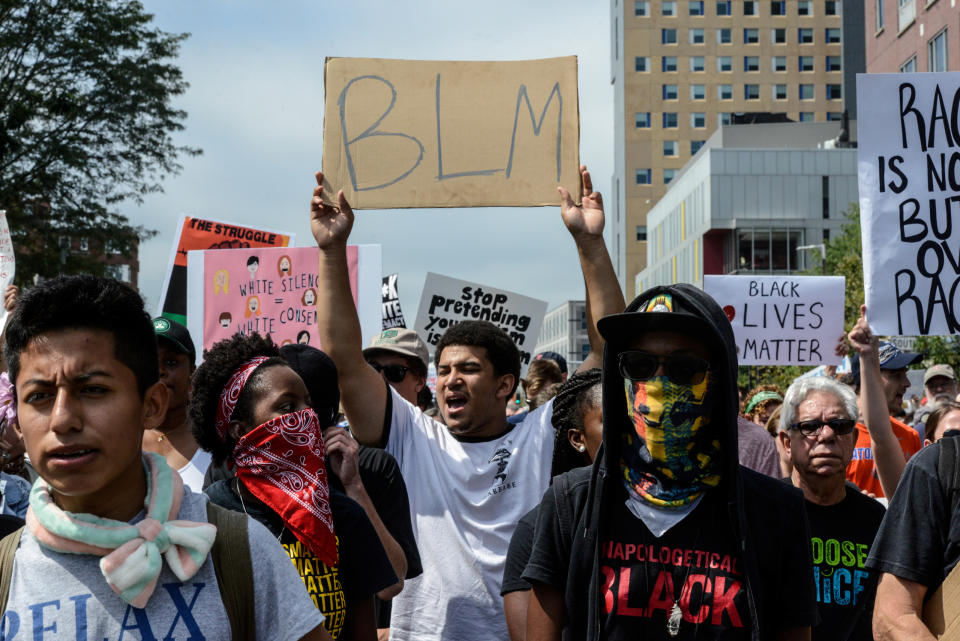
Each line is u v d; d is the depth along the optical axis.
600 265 4.42
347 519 3.17
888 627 2.93
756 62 117.81
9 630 2.01
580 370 4.43
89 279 2.11
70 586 2.04
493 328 4.59
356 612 3.13
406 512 3.92
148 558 2.04
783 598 2.73
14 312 2.08
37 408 2.05
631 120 117.38
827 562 4.16
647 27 117.75
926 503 2.97
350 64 4.70
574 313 113.31
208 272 7.68
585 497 2.85
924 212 5.44
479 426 4.50
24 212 25.12
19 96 24.56
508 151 4.62
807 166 76.56
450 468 4.40
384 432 4.46
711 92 117.56
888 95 5.50
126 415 2.08
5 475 4.88
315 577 3.04
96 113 24.91
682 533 2.73
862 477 6.55
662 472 2.77
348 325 4.43
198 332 7.65
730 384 2.71
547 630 2.84
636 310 2.92
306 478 3.11
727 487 2.75
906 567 2.96
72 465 2.02
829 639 4.10
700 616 2.64
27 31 24.20
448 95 4.68
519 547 3.15
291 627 2.17
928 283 5.40
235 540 2.17
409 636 4.26
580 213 4.48
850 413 4.26
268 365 3.25
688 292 2.80
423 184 4.61
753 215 76.50
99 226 25.39
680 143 117.06
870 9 40.59
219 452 3.30
